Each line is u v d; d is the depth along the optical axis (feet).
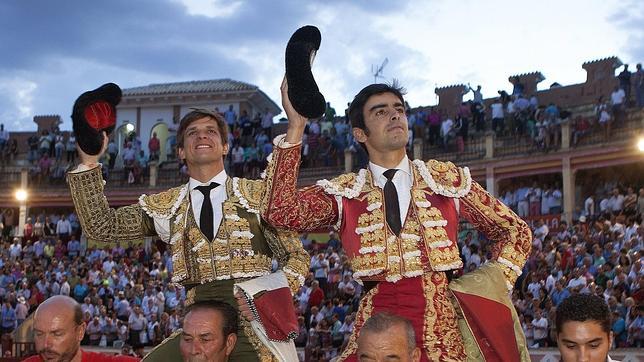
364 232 11.30
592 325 10.34
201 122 12.88
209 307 11.32
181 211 12.89
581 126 79.92
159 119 122.01
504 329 10.93
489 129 91.20
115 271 68.95
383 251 11.14
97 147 13.02
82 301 66.49
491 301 11.00
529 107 84.33
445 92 102.68
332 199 11.60
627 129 77.25
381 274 11.12
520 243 11.58
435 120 89.25
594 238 55.11
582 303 10.44
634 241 50.21
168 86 126.93
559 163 80.84
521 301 48.57
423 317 10.91
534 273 50.72
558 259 51.24
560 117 82.33
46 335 12.88
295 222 11.46
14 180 109.91
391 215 11.32
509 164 83.97
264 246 12.81
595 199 80.12
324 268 59.93
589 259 48.75
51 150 111.14
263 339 11.94
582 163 79.41
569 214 71.56
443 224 11.34
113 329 58.80
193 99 121.19
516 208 75.97
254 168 93.40
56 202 108.06
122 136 122.31
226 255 12.48
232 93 119.65
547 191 74.23
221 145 12.93
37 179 109.19
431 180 11.57
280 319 11.66
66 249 87.15
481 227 11.87
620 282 44.27
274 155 11.46
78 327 13.17
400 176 11.59
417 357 9.92
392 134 11.43
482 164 85.92
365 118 11.60
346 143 91.76
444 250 11.20
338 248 71.20
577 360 10.44
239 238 12.55
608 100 81.97
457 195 11.52
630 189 63.52
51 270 74.74
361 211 11.43
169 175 103.76
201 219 12.69
